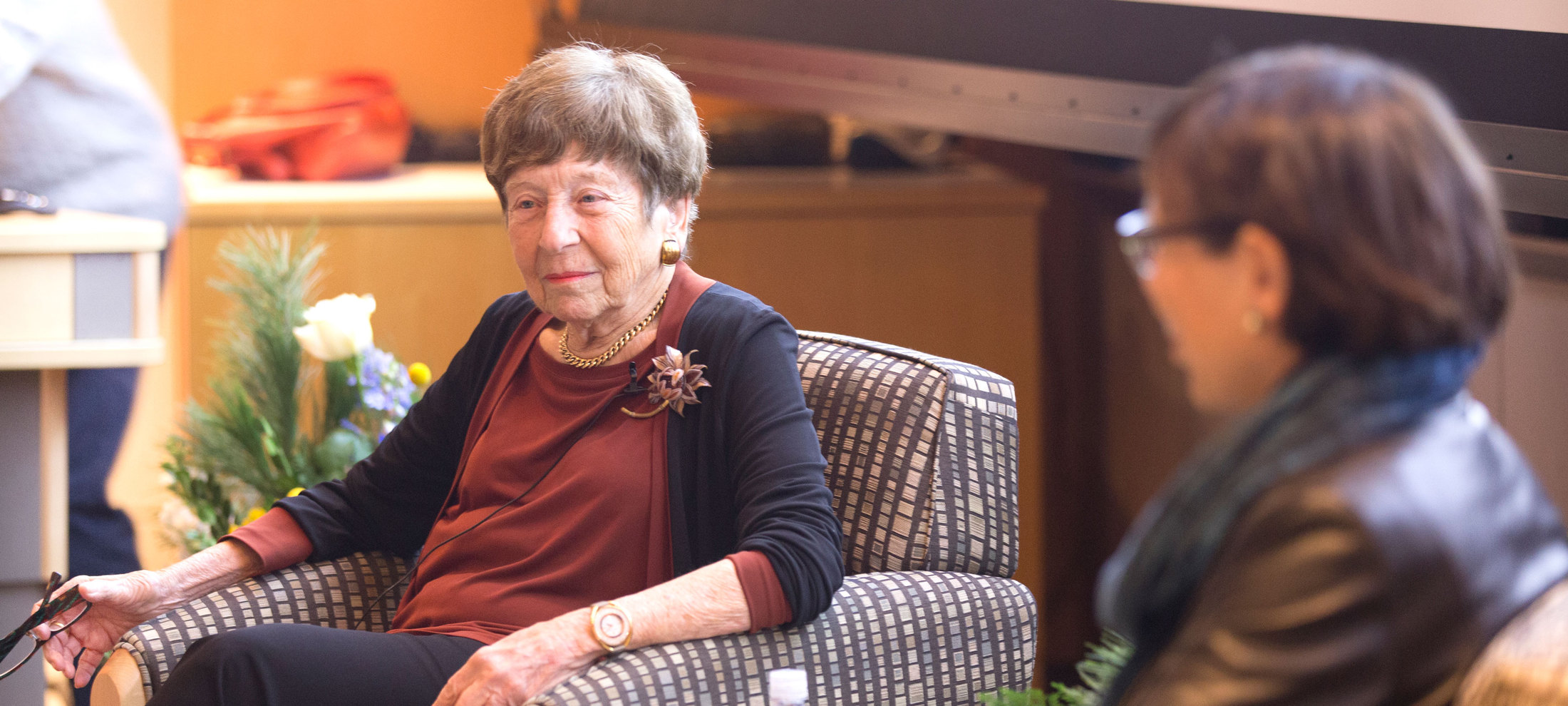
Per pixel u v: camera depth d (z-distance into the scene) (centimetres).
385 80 363
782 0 318
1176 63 225
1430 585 76
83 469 304
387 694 146
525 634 134
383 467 182
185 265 320
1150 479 346
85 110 290
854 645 149
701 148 167
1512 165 179
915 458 167
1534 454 193
